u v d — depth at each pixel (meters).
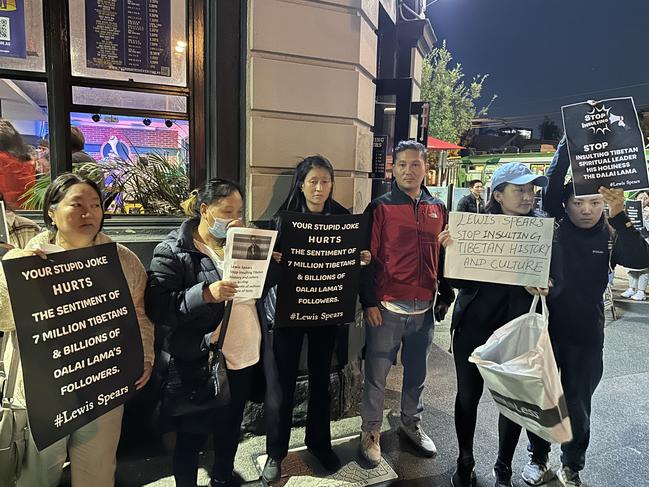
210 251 2.13
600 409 3.60
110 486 2.01
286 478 2.68
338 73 3.25
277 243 2.39
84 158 2.90
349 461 2.86
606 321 6.19
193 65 3.02
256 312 2.39
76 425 1.70
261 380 2.66
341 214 2.59
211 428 2.20
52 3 2.69
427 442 2.97
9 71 2.66
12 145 2.77
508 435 2.50
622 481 2.69
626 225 2.26
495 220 2.36
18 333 1.53
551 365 1.95
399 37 5.71
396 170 2.71
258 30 2.98
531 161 15.38
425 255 2.71
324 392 2.71
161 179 3.08
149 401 2.75
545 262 2.27
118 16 2.84
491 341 2.21
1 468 1.79
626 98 2.18
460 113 21.81
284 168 3.16
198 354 2.09
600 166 2.25
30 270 1.57
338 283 2.50
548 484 2.62
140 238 2.85
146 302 2.02
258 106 3.04
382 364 2.79
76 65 2.79
